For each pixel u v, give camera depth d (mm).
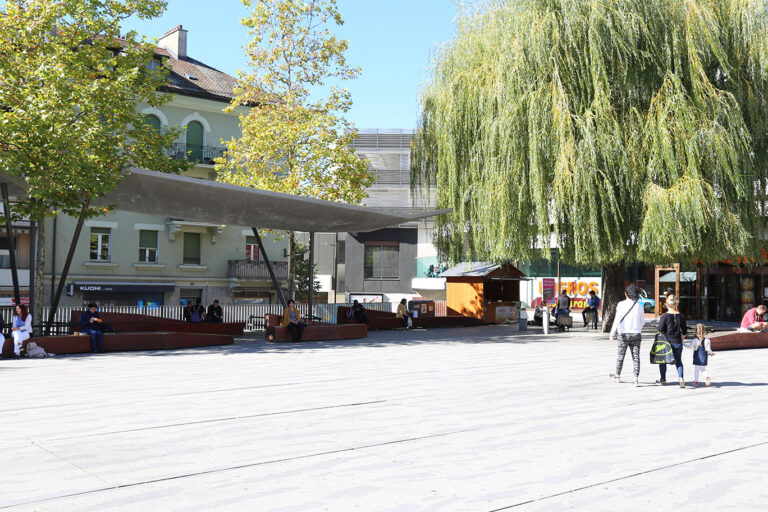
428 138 24844
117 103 19266
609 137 18734
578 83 19625
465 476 5723
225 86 39844
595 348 18531
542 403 9391
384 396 9969
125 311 26016
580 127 18781
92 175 17000
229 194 18031
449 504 4992
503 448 6727
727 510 4918
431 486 5434
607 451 6621
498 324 30797
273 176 27359
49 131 16891
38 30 19188
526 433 7422
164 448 6645
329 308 29422
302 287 54469
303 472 5816
